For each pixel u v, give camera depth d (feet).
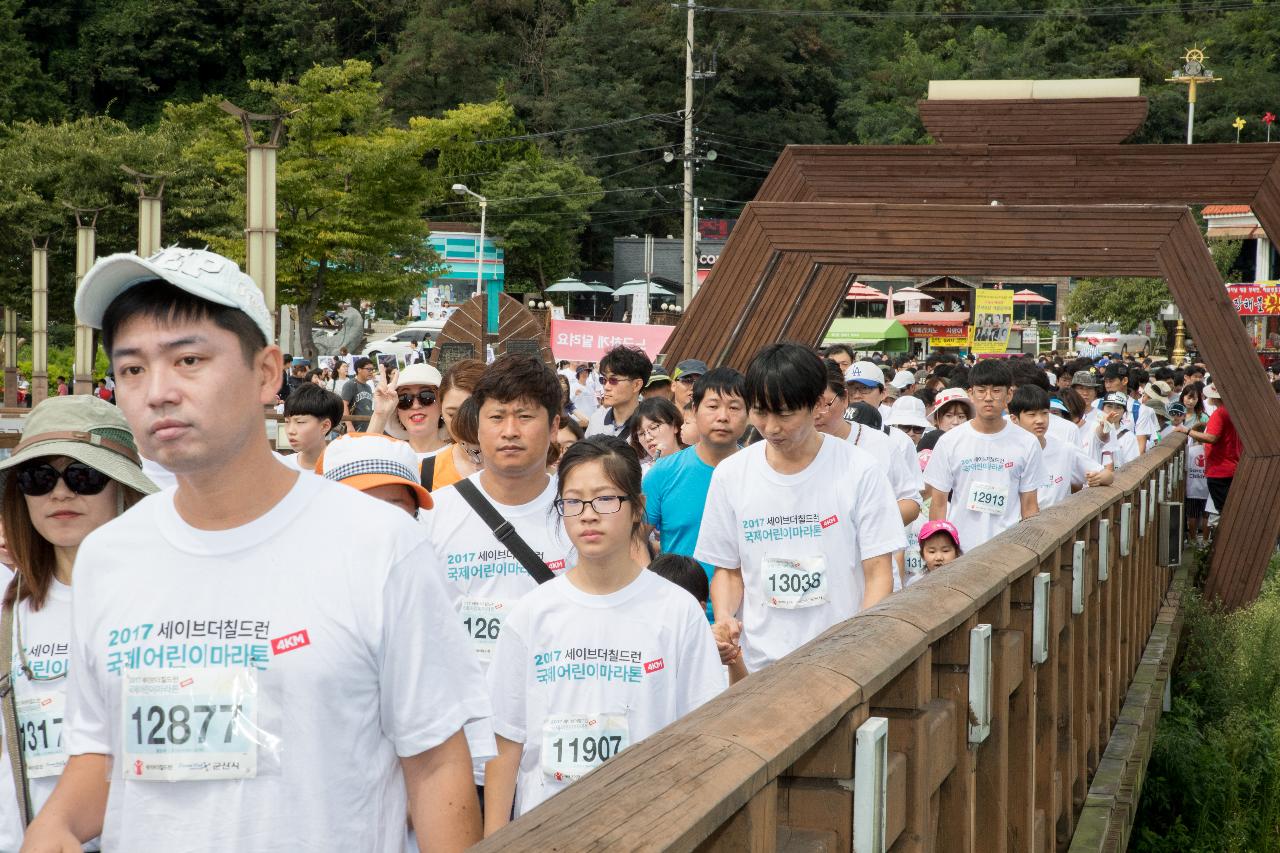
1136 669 25.91
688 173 108.88
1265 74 232.73
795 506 14.52
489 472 12.67
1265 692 27.63
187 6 209.97
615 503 10.84
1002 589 11.53
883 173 32.94
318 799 6.04
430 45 217.97
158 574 6.16
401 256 133.59
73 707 6.59
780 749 6.07
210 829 5.96
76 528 8.95
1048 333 169.58
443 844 6.38
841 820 7.15
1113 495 20.35
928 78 245.86
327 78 120.67
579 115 206.08
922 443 27.32
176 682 6.03
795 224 32.14
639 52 216.74
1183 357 128.47
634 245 187.73
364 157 119.96
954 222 31.48
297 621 6.07
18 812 9.18
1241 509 31.78
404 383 20.11
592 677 10.88
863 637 8.14
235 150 126.93
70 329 146.10
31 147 128.06
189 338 5.93
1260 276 146.51
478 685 6.73
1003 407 23.16
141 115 209.36
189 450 5.90
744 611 15.03
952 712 9.98
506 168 189.57
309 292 124.47
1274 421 31.12
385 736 6.42
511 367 12.47
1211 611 31.83
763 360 13.98
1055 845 14.93
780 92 227.81
